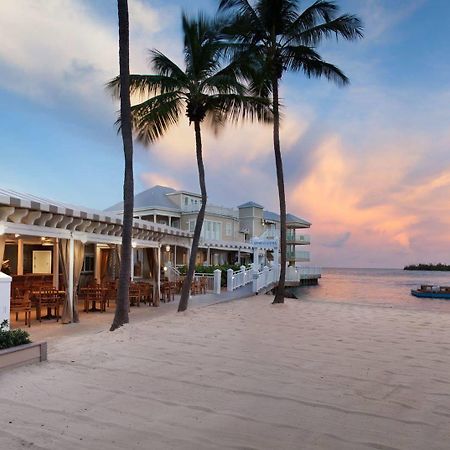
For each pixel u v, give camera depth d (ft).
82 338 29.71
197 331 32.04
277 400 16.28
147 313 46.39
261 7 51.13
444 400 16.47
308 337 29.84
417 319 39.96
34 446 12.31
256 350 25.34
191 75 47.21
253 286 71.56
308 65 52.85
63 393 17.08
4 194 34.96
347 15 51.19
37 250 60.18
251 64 47.60
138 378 19.27
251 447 12.15
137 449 12.11
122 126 36.91
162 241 57.98
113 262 67.77
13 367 20.65
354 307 50.31
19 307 37.06
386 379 19.34
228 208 141.38
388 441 12.58
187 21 46.85
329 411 15.11
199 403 15.93
